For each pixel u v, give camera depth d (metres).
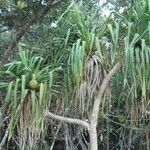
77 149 5.70
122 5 4.14
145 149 5.81
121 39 3.38
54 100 3.66
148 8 3.27
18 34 5.38
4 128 5.11
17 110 3.26
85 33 3.35
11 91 3.33
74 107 3.60
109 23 3.40
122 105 5.17
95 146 3.48
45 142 5.43
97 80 3.40
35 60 3.43
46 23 5.79
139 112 3.78
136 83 3.28
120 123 5.46
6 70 3.49
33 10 5.59
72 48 3.22
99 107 3.72
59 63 3.52
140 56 3.21
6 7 5.54
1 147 5.09
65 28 3.72
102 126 5.70
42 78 3.38
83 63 3.35
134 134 5.82
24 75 3.26
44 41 5.36
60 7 5.72
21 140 3.39
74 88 3.39
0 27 6.06
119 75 3.71
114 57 3.31
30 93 3.35
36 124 3.28
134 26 3.32
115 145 5.91
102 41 3.42
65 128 5.16
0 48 6.09
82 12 3.60
